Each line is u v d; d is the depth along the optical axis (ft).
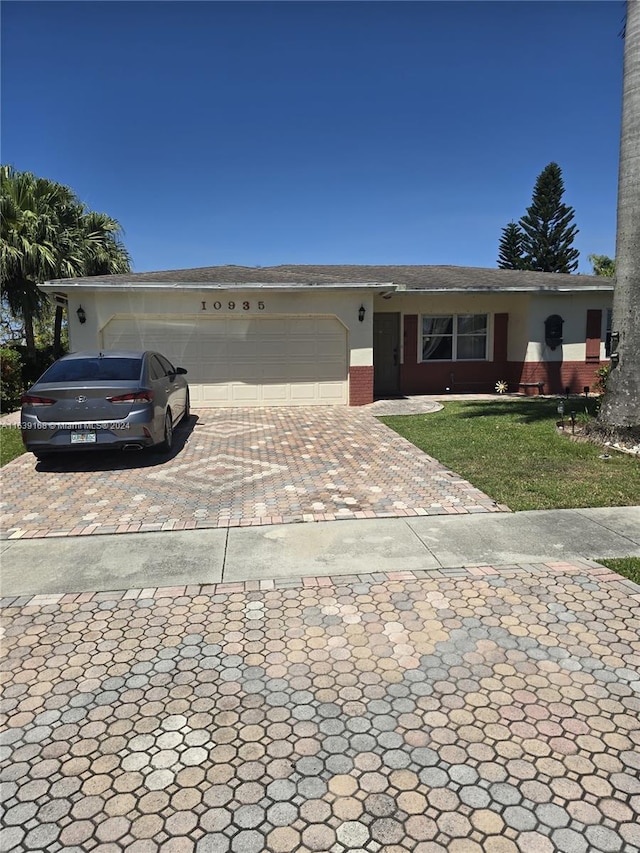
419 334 55.57
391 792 7.57
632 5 26.99
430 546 16.33
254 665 10.62
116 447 24.93
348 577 14.39
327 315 45.55
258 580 14.30
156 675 10.34
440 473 24.14
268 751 8.38
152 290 42.37
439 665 10.50
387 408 44.52
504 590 13.53
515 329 55.26
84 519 19.03
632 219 28.02
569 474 23.47
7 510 20.07
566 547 16.08
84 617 12.55
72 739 8.68
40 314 61.93
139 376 26.58
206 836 6.93
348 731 8.78
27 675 10.38
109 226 69.97
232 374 45.47
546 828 6.97
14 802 7.48
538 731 8.71
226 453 29.04
